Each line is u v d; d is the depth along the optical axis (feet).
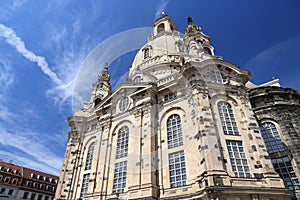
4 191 198.90
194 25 153.07
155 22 218.18
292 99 105.60
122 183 90.02
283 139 94.02
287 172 86.33
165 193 78.74
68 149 126.21
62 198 107.55
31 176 226.38
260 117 102.89
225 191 62.54
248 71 103.19
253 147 80.53
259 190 64.64
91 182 100.37
